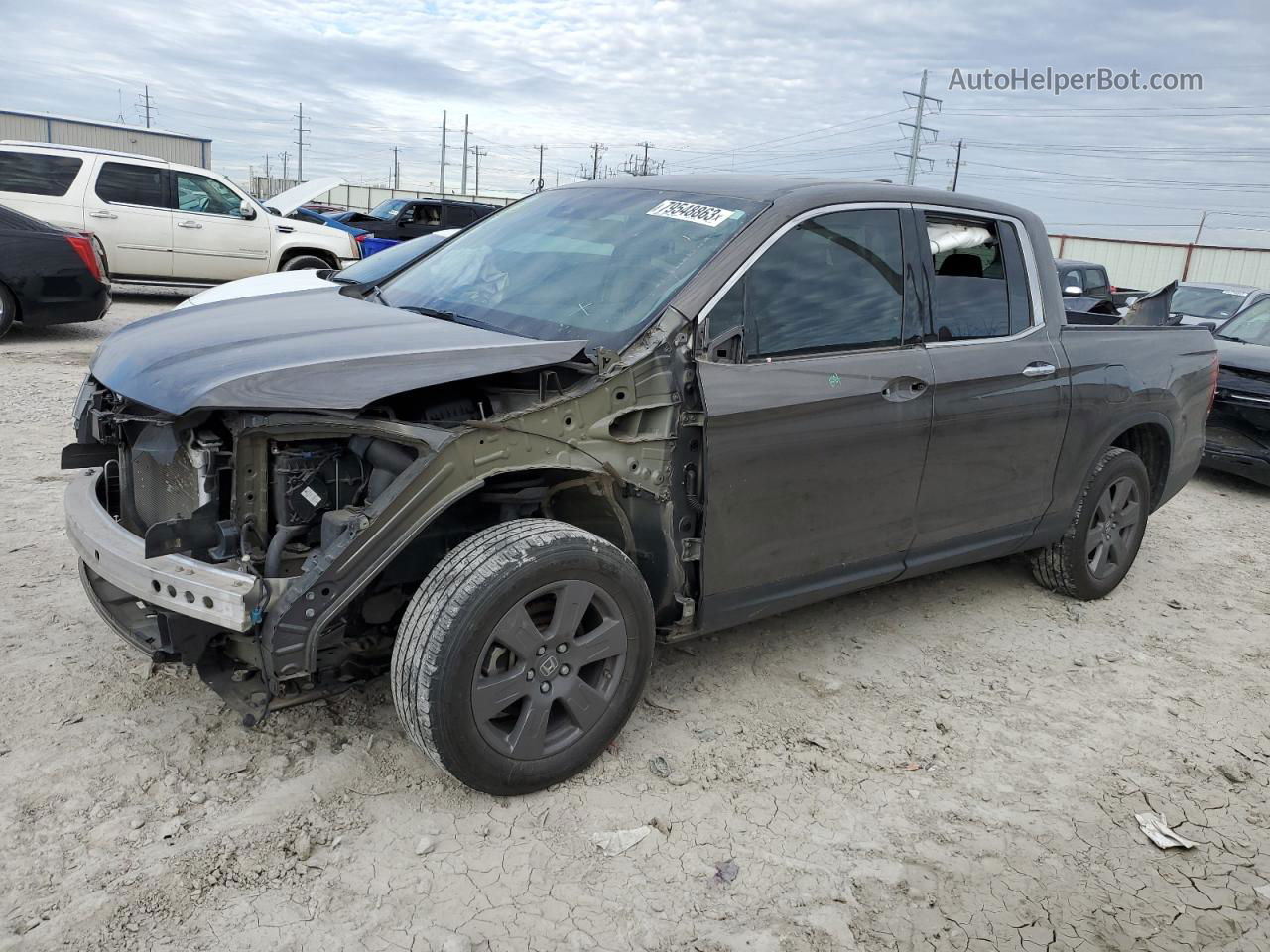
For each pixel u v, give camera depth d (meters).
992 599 4.98
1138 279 40.81
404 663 2.73
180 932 2.36
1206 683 4.18
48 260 10.04
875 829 2.98
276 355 2.86
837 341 3.57
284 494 2.74
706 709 3.60
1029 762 3.44
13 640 3.69
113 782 2.89
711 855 2.79
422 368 2.79
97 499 3.21
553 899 2.57
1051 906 2.70
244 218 13.94
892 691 3.88
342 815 2.84
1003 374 4.06
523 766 2.89
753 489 3.30
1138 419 4.84
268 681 2.62
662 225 3.67
